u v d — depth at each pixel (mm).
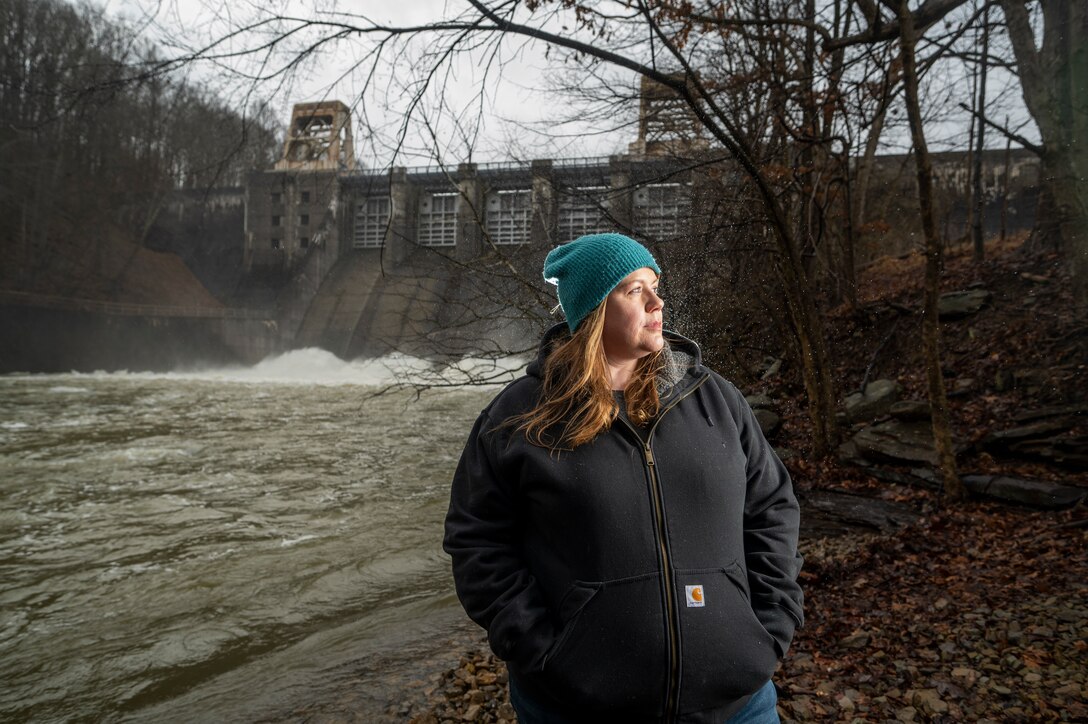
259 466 12086
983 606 4082
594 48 5488
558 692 1299
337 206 60781
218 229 65062
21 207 40469
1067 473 7109
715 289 8727
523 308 6859
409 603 5754
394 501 9570
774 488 1552
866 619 4105
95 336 42469
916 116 6008
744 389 10859
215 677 4531
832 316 13641
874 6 7195
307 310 58875
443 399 22906
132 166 38438
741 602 1354
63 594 6180
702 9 7137
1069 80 8891
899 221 19500
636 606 1284
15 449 13695
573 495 1328
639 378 1450
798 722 2998
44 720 4121
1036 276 11023
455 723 3396
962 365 10172
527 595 1366
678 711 1278
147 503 9422
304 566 6816
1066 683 3055
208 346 51062
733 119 8086
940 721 2898
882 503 7465
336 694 3967
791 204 9578
